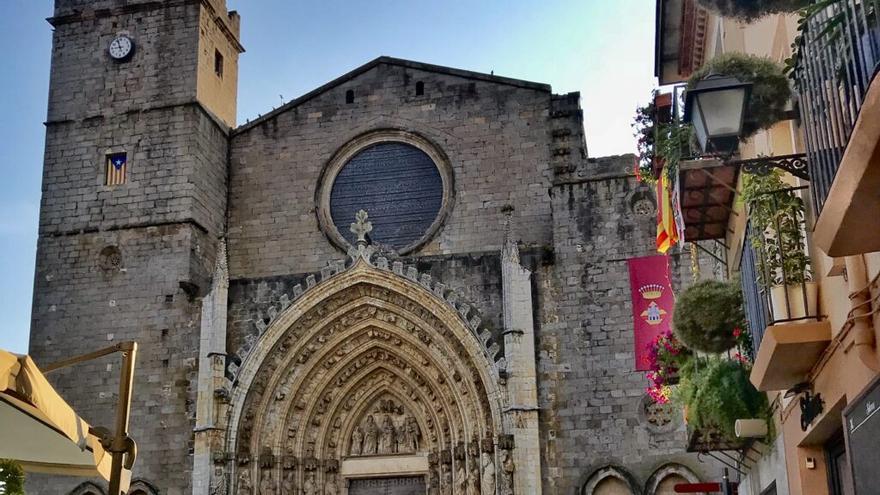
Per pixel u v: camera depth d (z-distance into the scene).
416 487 39.56
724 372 19.81
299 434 39.31
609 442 36.41
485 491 36.47
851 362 11.54
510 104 43.34
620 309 37.94
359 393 40.66
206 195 43.28
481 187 42.56
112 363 40.59
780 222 13.96
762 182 14.23
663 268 37.91
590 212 39.47
